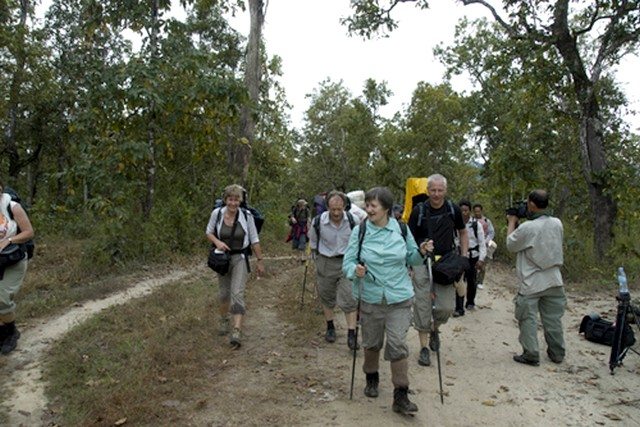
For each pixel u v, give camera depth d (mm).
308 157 44031
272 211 21391
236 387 4953
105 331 6383
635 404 4898
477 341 6812
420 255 4426
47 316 7059
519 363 5957
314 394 4848
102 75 11172
